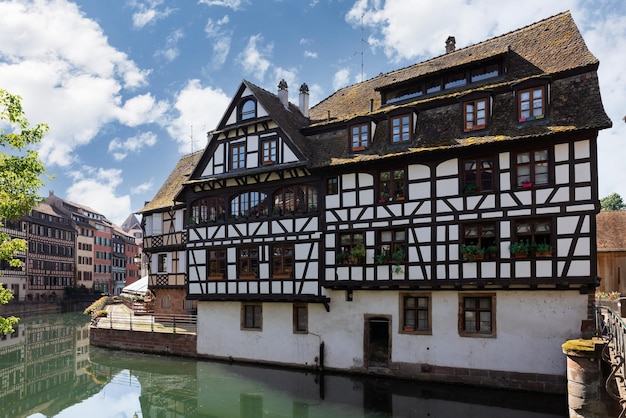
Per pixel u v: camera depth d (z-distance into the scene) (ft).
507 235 42.47
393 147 49.37
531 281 40.93
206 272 61.16
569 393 31.24
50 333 102.27
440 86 51.39
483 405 40.73
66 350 79.05
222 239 60.23
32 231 171.42
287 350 55.01
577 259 39.55
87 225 212.84
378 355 52.16
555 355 40.78
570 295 40.63
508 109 44.86
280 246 55.88
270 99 61.00
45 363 68.49
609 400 29.50
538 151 42.22
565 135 40.50
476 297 44.86
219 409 43.68
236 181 59.62
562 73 43.50
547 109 42.16
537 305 41.86
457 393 43.39
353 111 58.80
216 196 61.77
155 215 83.82
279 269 55.72
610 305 45.91
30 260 169.17
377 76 63.41
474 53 54.65
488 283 42.57
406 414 39.81
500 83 46.80
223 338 60.23
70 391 53.11
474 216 44.09
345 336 51.21
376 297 49.67
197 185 62.85
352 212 50.98
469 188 44.65
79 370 62.64
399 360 47.85
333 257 51.60
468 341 44.57
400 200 48.06
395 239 48.52
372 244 49.29
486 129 44.62
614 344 28.35
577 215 39.86
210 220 61.67
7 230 154.51
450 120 47.85
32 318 139.44
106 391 51.72
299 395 46.24
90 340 74.79
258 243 57.11
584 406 30.04
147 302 93.30
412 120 48.91
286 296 54.19
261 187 57.93
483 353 43.83
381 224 48.93
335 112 61.67
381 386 46.83
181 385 51.42
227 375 53.98
